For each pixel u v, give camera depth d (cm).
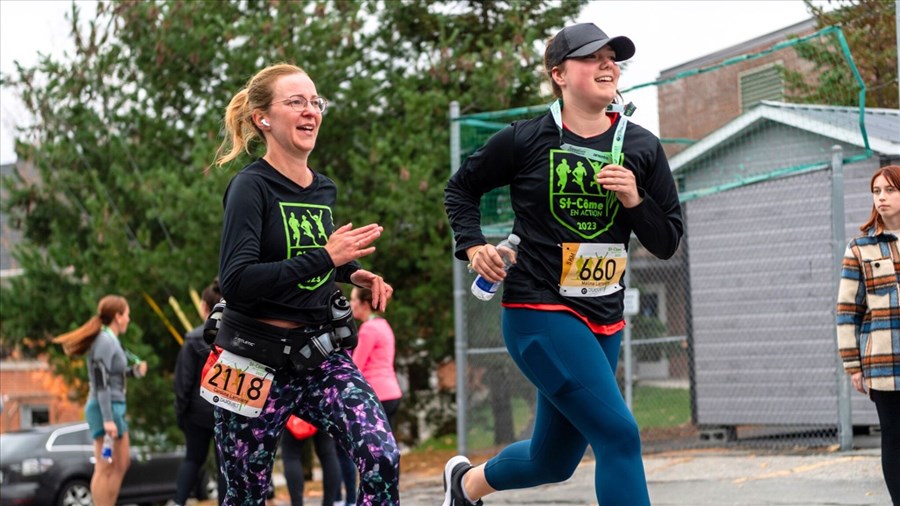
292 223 419
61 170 1541
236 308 418
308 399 425
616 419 403
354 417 409
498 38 1507
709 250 1140
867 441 991
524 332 421
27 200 1592
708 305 1139
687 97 1105
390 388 838
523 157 420
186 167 1408
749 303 1111
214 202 1330
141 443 1413
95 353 878
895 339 506
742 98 1041
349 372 423
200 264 1366
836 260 935
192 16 1472
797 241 1080
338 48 1493
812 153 1007
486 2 1753
